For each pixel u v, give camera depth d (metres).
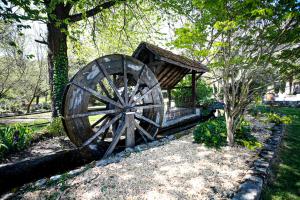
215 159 3.44
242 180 2.65
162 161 3.40
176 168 3.10
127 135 4.30
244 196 2.18
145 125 5.36
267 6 2.59
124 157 3.61
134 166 3.20
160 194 2.39
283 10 2.64
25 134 4.79
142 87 5.43
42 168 3.02
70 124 3.81
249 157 3.50
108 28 7.75
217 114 9.09
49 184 2.61
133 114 4.41
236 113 3.92
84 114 3.97
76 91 3.88
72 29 7.18
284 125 6.04
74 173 2.91
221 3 2.72
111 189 2.50
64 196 2.36
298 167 3.22
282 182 2.76
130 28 9.72
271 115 6.94
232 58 3.52
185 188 2.51
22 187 2.58
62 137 5.56
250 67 3.58
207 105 9.32
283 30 2.90
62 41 6.27
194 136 4.56
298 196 2.43
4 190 2.58
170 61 5.28
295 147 4.23
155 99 5.21
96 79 4.17
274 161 3.46
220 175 2.84
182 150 3.95
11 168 2.68
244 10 2.71
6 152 4.18
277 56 3.46
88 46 9.50
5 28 8.62
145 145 4.38
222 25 2.92
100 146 4.16
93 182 2.68
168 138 5.01
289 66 3.42
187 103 9.30
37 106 18.34
